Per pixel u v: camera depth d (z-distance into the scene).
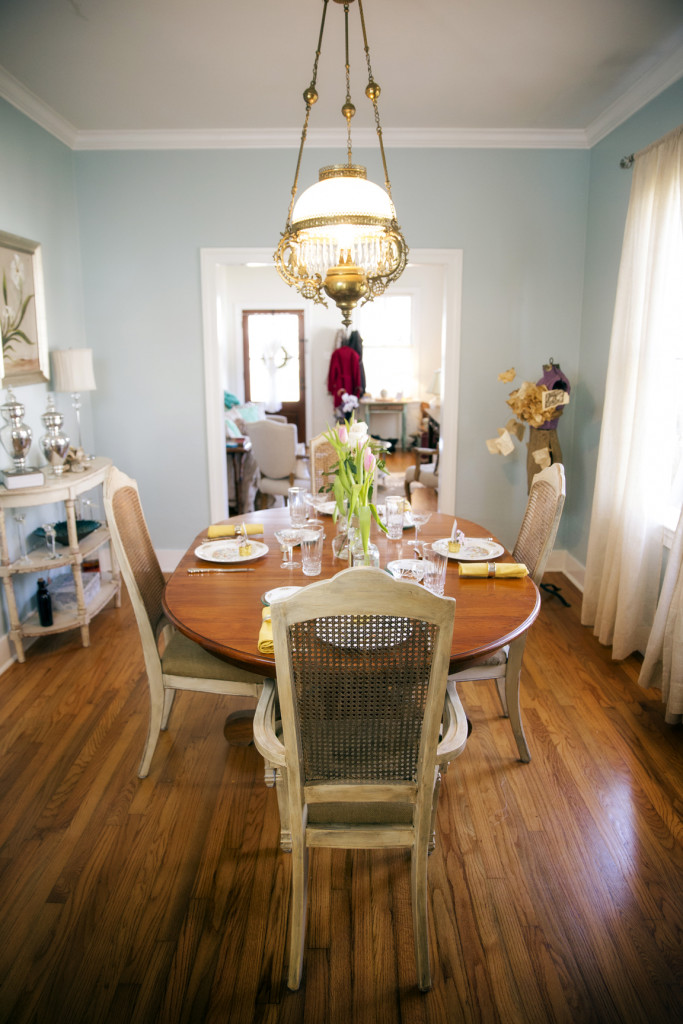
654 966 1.59
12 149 3.22
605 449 3.40
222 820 2.09
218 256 4.07
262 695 1.73
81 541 3.50
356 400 7.91
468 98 3.37
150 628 2.17
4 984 1.54
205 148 3.95
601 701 2.81
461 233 4.05
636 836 2.03
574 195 4.01
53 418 3.22
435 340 8.89
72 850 1.96
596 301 3.90
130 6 2.43
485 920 1.72
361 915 1.74
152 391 4.25
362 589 1.25
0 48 2.77
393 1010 1.49
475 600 1.98
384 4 2.42
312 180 3.99
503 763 2.38
